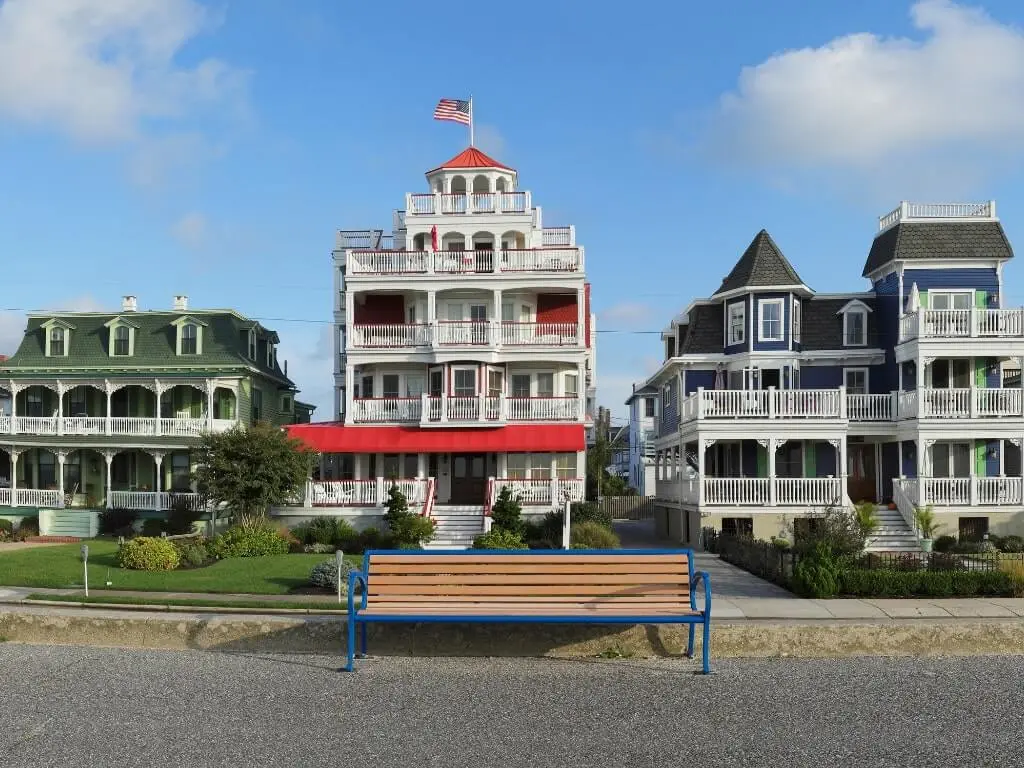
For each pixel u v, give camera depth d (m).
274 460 31.75
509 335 39.91
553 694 10.88
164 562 22.84
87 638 13.57
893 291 36.75
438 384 40.56
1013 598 16.53
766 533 33.06
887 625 12.89
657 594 12.36
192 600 16.31
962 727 9.62
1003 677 11.52
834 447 36.16
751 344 37.19
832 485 33.19
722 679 11.51
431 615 11.76
